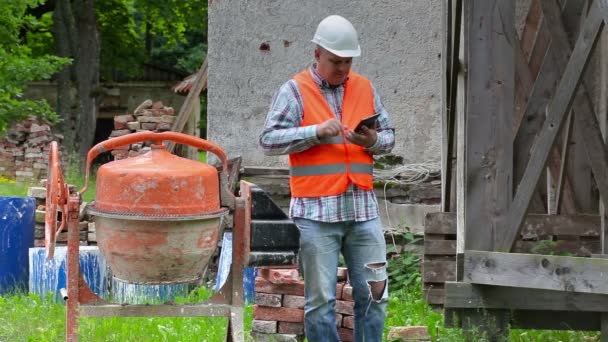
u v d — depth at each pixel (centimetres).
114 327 1096
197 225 754
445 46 1286
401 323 1155
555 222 1288
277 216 817
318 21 1599
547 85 1008
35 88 5381
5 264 1394
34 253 1334
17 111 3531
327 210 829
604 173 977
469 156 967
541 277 932
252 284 1325
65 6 4462
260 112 1616
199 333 1071
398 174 1555
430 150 1576
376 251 849
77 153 4394
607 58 1270
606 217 1143
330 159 832
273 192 1583
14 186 3297
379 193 1536
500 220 967
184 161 773
